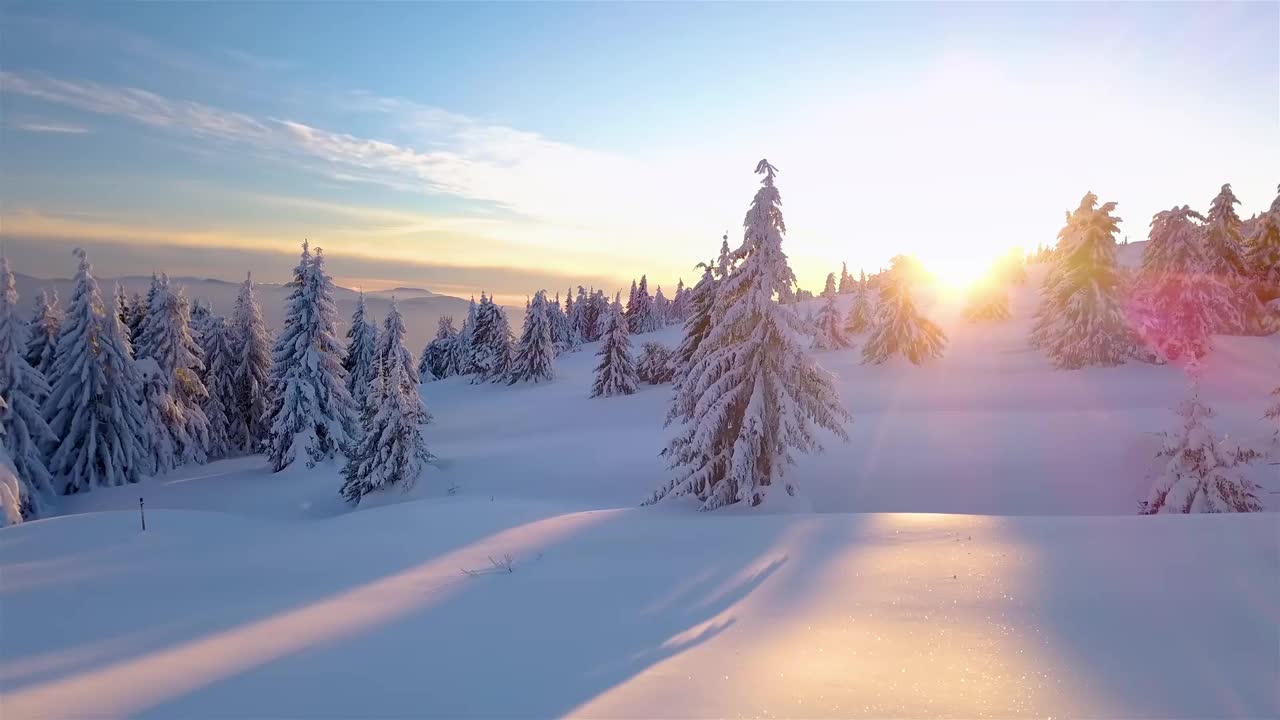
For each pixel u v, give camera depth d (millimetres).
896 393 39281
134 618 7281
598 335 109312
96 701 4980
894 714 4207
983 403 34719
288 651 5977
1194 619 5547
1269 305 40625
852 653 5309
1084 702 4309
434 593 7902
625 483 26250
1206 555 7078
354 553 10711
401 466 26734
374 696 4895
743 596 7133
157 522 13602
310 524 14328
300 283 35469
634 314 108750
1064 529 8930
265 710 4723
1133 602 6027
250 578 9055
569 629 6324
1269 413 20547
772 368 16891
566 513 16031
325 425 34438
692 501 17500
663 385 56969
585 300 113750
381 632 6441
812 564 8305
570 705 4555
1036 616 5883
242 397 43969
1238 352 37375
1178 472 15961
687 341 28031
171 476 34000
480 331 80938
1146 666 4793
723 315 17781
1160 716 4082
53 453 30672
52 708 4863
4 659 6027
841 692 4555
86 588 8555
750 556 9047
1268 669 4617
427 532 12773
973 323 64688
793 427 16141
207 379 41844
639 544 10391
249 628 6773
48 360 34500
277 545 11445
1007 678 4703
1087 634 5426
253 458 41000
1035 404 33312
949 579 7129
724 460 17203
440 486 27109
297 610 7414
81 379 30672
